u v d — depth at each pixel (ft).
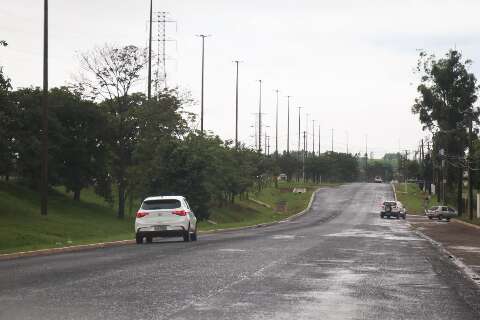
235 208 307.99
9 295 40.11
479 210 270.05
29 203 190.39
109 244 99.96
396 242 104.63
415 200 424.05
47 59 149.79
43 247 89.97
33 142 194.08
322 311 34.88
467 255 79.25
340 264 62.23
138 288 43.52
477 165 249.34
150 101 197.16
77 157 213.66
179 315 33.14
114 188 278.26
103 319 31.91
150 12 219.41
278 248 84.02
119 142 203.51
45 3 148.25
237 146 331.36
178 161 187.32
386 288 45.19
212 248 83.87
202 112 294.05
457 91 317.83
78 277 50.06
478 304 38.63
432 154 368.68
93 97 203.41
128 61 201.05
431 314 34.76
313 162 647.56
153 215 100.12
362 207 375.25
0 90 145.07
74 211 197.16
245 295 40.52
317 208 367.45
